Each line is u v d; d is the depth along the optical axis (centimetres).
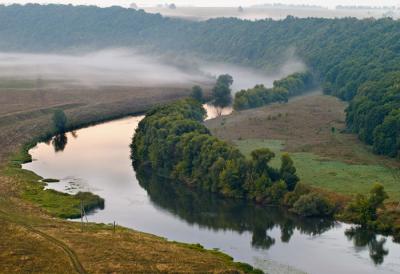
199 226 12431
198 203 13962
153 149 16738
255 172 14212
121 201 14050
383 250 10981
